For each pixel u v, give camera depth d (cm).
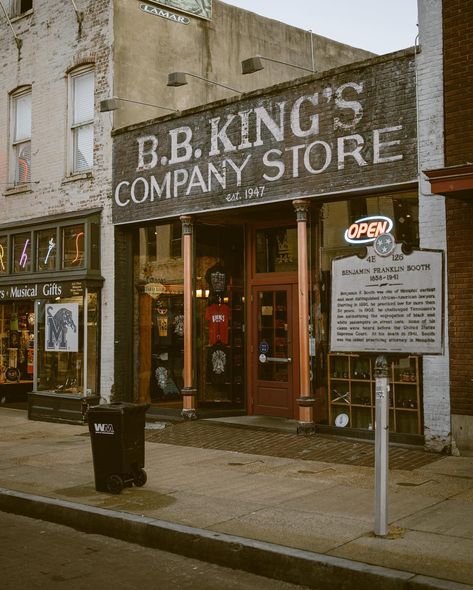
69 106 1527
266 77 1733
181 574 551
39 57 1598
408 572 495
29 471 901
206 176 1239
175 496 741
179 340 1345
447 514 646
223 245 1352
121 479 757
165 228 1373
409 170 984
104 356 1398
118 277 1401
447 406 934
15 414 1548
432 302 644
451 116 946
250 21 1709
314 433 1090
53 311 1455
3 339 1753
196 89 1559
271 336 1297
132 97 1439
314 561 523
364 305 684
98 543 640
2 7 1644
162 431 1186
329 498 720
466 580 479
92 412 772
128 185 1375
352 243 1075
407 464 877
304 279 1100
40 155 1579
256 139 1166
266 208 1195
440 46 963
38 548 623
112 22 1420
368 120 1029
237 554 566
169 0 1510
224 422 1227
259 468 884
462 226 923
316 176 1083
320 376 1106
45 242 1530
